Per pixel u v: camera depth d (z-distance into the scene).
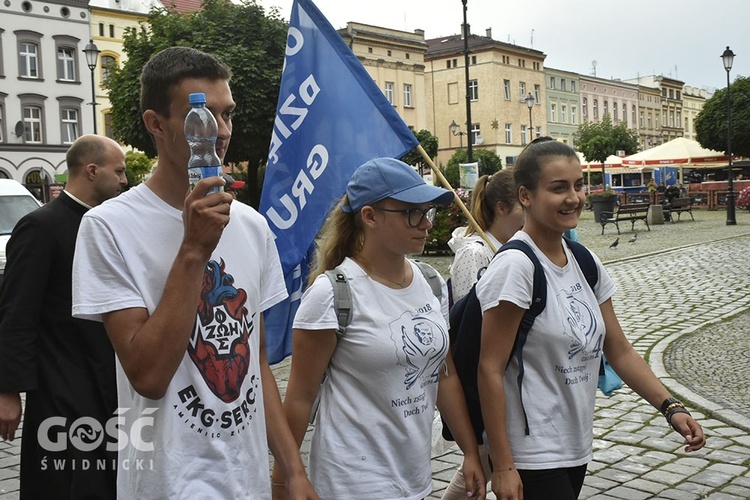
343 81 3.80
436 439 3.28
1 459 4.84
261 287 2.15
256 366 2.04
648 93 83.31
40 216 2.90
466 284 3.31
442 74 59.78
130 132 21.14
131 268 1.86
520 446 2.47
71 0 41.53
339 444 2.31
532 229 2.55
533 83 62.03
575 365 2.50
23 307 2.75
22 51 40.22
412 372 2.35
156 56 1.92
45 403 2.72
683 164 34.53
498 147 57.97
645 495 4.01
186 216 1.74
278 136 3.86
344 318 2.30
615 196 27.14
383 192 2.33
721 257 15.03
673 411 2.61
